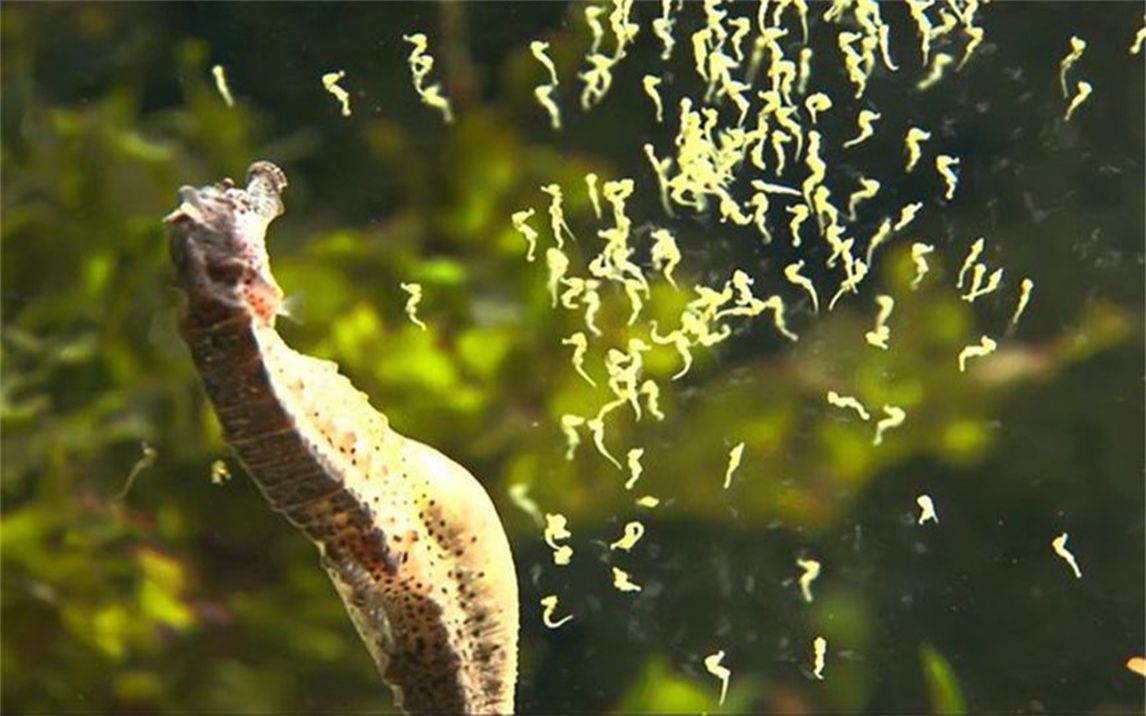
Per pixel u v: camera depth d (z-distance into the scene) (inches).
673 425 71.2
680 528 72.9
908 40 68.5
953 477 76.6
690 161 56.6
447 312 70.4
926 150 70.6
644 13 70.9
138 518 69.7
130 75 77.1
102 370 70.0
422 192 72.4
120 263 70.4
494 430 70.1
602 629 72.6
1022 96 73.0
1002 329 73.9
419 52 57.2
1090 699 77.8
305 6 75.4
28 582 68.7
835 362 71.6
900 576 75.7
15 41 73.7
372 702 70.7
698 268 70.2
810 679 74.1
